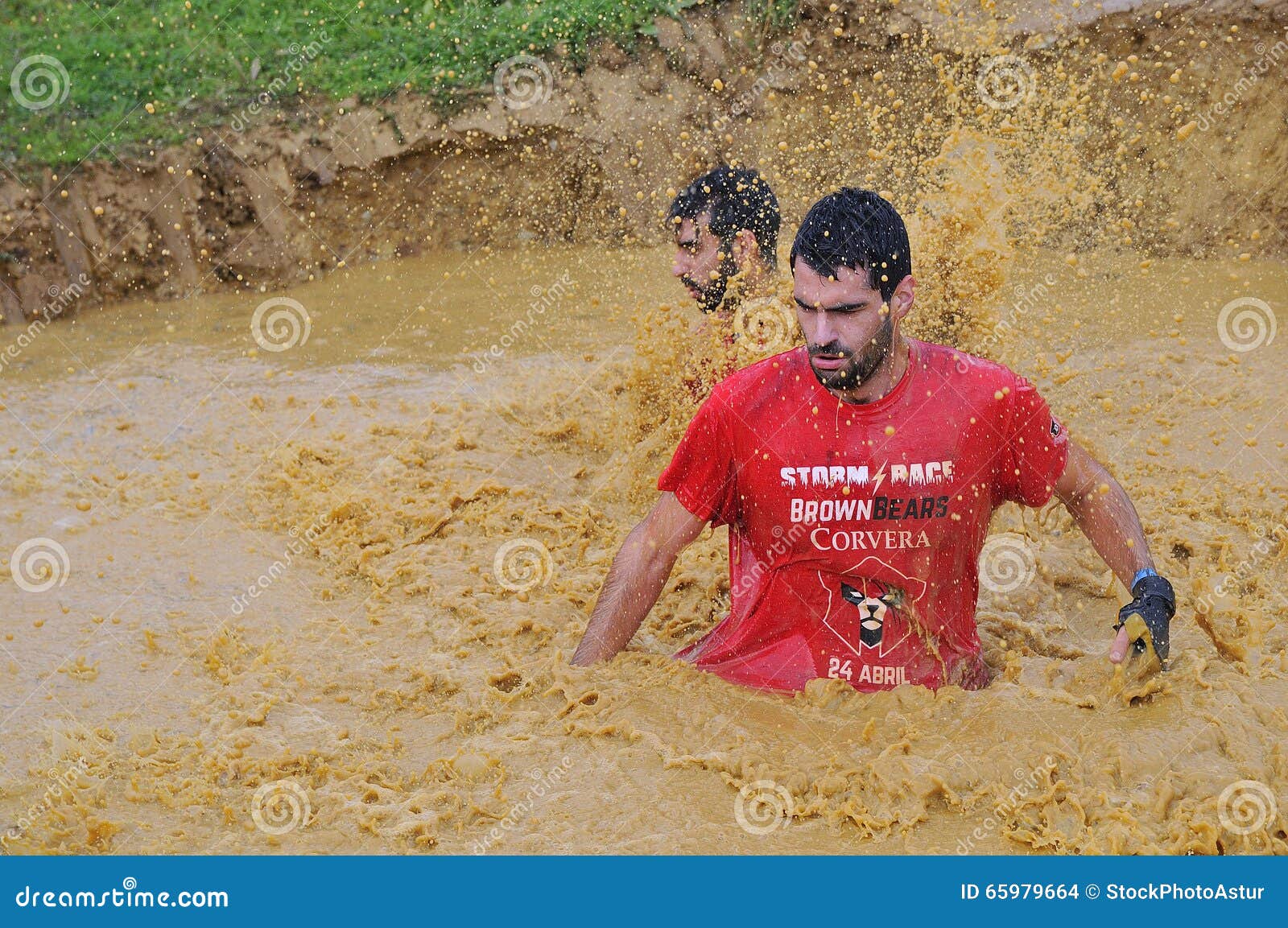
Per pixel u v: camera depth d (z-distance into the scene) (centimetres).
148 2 1439
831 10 1383
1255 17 1239
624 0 1480
